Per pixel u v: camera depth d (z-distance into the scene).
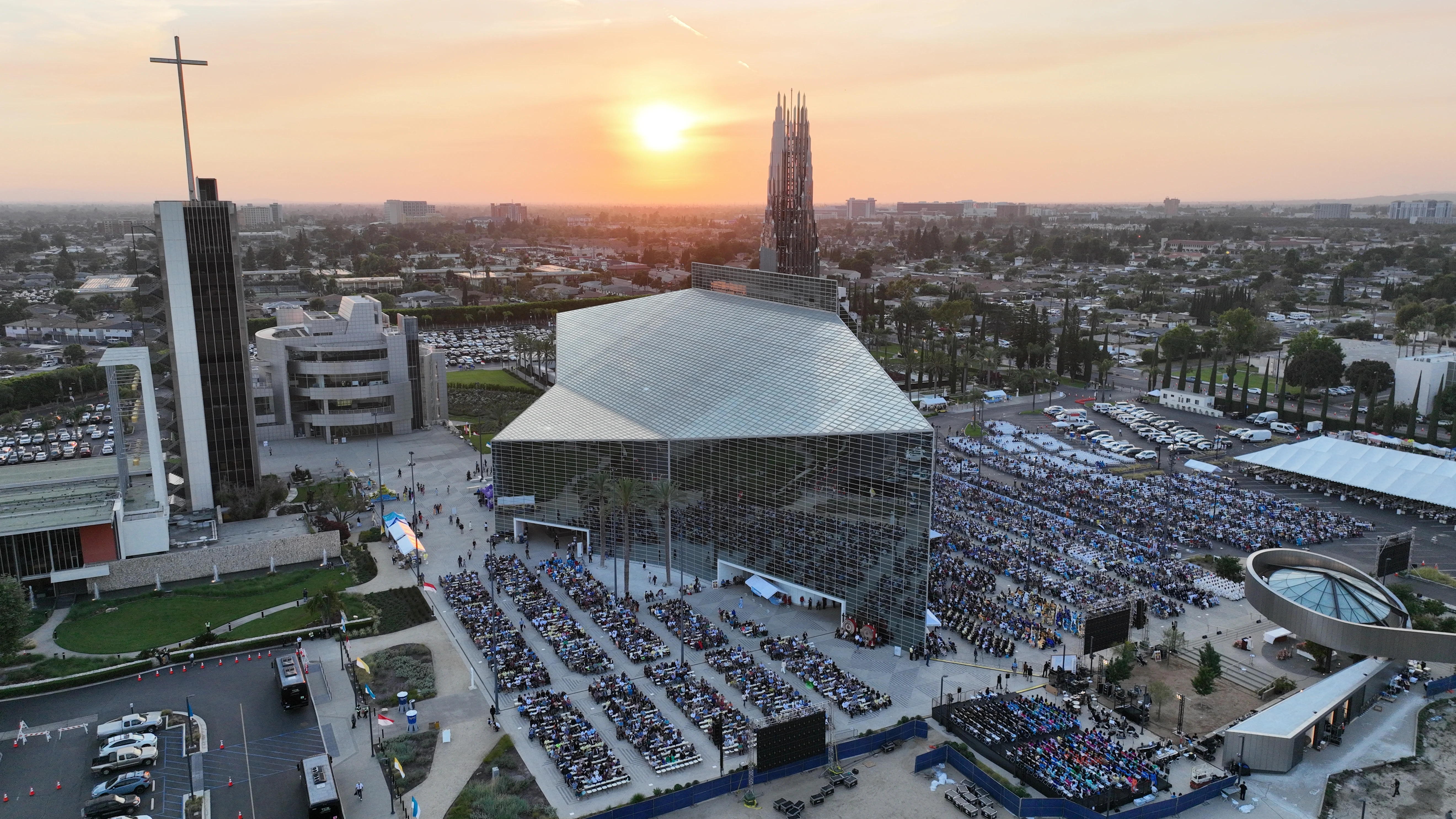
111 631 134.50
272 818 92.00
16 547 144.38
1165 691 111.69
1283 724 104.94
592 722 109.62
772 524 145.75
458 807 93.19
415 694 115.94
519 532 172.25
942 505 189.00
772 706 111.81
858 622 136.38
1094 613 119.12
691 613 139.88
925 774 101.94
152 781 97.88
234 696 116.88
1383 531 178.50
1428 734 111.06
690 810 94.62
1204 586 150.38
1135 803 95.12
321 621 135.62
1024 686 120.06
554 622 133.88
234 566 156.38
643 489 146.50
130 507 158.88
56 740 106.38
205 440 183.88
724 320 193.88
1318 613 119.94
